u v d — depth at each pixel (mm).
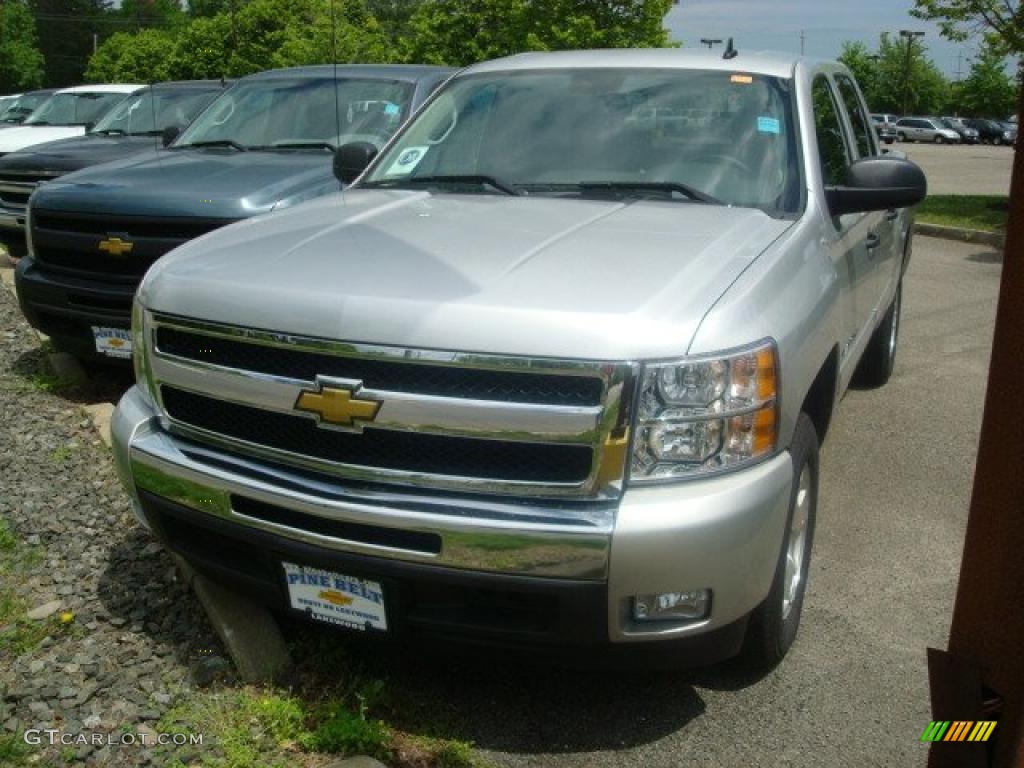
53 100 14102
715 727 3129
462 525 2742
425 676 3338
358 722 2959
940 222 15344
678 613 2803
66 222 5895
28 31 77312
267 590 3133
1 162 9172
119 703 3084
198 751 2865
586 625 2756
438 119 4652
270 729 2975
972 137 59219
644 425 2711
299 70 7602
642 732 3098
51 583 3838
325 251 3295
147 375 3371
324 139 6828
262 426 3064
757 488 2811
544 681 3340
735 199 3867
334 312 2883
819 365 3377
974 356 7641
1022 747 1686
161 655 3361
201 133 7230
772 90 4227
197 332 3143
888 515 4734
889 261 5785
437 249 3234
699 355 2725
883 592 4012
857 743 3068
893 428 5949
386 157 4641
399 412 2799
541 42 18875
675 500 2715
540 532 2699
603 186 4004
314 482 2947
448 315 2777
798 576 3500
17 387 6348
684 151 4078
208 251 3477
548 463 2750
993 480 1681
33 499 4590
